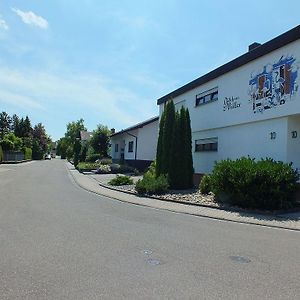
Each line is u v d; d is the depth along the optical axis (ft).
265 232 30.48
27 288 16.08
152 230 29.91
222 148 63.77
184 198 50.60
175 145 62.13
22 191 58.08
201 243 25.61
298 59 46.03
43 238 25.76
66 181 83.66
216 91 65.92
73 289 16.06
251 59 54.54
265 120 52.37
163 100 89.76
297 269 19.95
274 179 41.06
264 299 15.46
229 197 44.70
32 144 297.53
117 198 53.06
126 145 133.28
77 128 380.99
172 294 15.72
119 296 15.35
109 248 23.44
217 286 16.89
